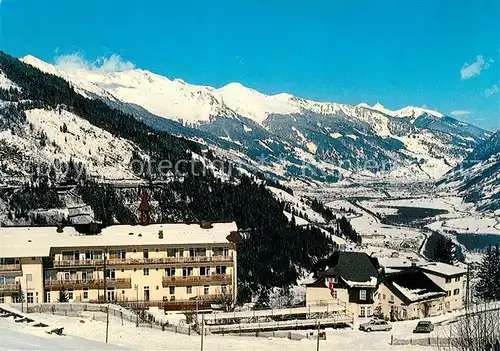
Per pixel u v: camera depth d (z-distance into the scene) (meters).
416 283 120.06
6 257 111.50
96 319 90.31
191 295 119.00
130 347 75.81
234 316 100.38
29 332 70.50
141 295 117.94
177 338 85.12
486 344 65.31
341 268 116.44
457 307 122.50
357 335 95.00
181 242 119.06
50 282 114.56
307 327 100.06
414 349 84.56
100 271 117.38
